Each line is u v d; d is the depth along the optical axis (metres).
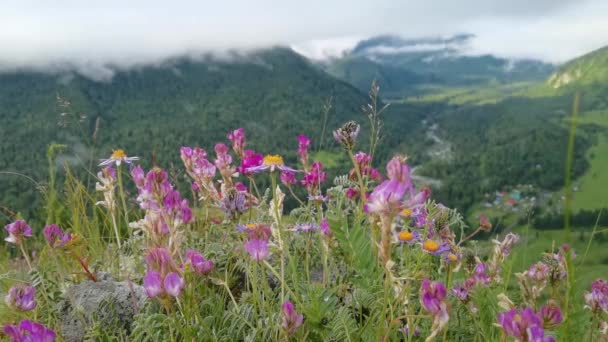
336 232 0.44
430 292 0.31
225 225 0.67
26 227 0.53
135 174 0.49
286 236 0.58
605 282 0.41
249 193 0.59
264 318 0.43
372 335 0.41
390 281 0.33
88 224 0.74
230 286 0.54
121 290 0.51
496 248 0.53
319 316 0.40
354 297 0.47
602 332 0.42
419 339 0.43
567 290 0.36
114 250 0.65
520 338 0.29
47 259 0.64
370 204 0.31
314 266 0.61
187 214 0.58
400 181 0.30
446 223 0.50
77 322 0.48
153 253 0.34
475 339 0.44
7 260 0.76
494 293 0.45
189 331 0.36
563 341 0.35
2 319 0.50
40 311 0.49
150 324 0.40
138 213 0.66
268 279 0.56
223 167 0.67
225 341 0.40
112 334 0.45
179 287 0.33
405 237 0.47
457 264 0.49
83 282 0.53
